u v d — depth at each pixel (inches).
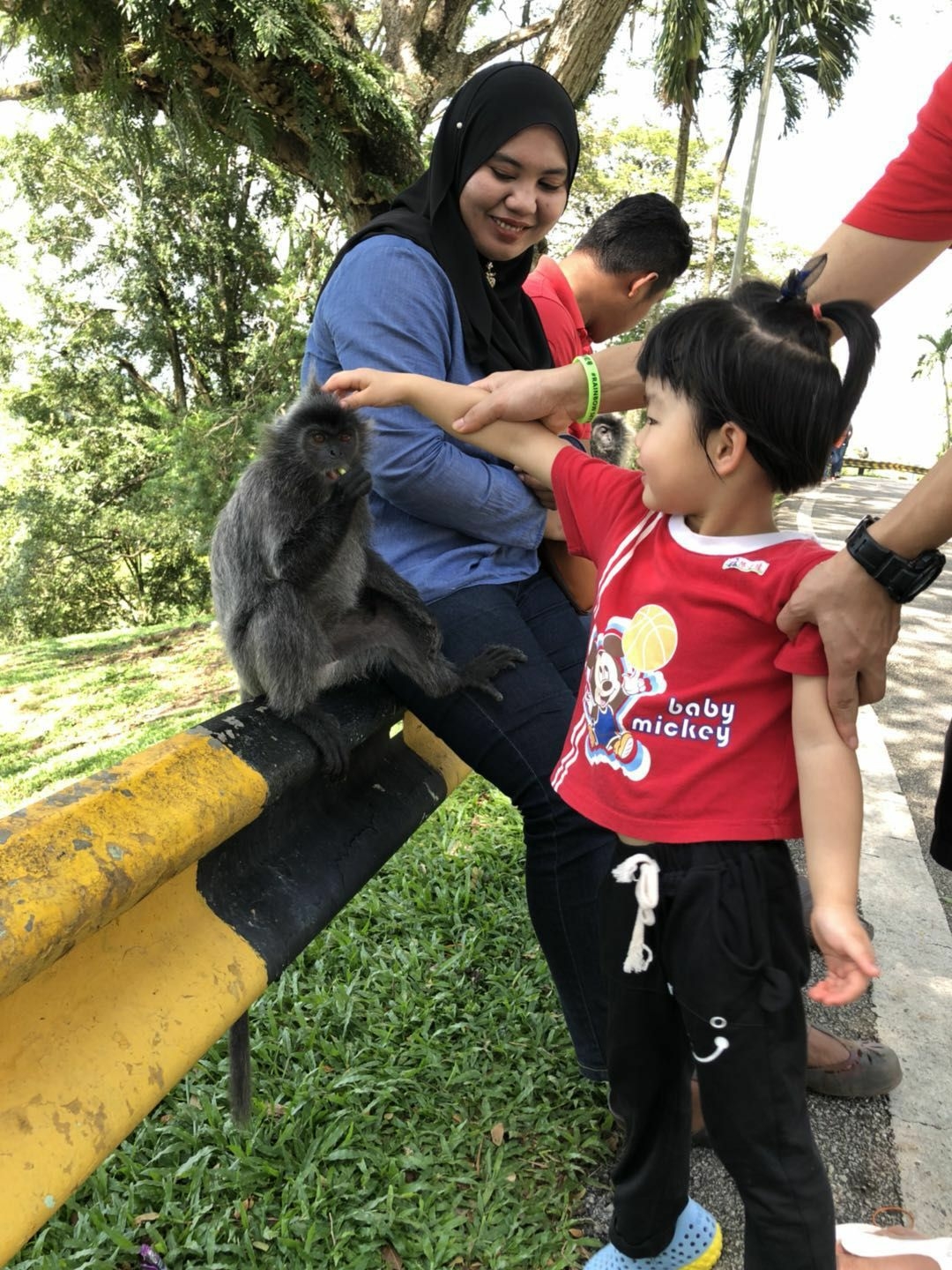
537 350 113.1
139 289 872.9
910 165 86.7
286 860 84.5
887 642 59.7
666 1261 72.1
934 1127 89.5
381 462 94.2
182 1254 78.1
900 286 94.0
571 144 101.0
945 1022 103.7
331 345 111.7
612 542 69.2
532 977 114.0
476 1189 84.4
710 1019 60.6
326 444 110.0
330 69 271.7
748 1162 61.2
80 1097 57.3
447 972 113.6
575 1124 90.8
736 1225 80.0
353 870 91.5
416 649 96.1
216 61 264.4
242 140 298.0
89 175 829.8
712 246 1063.0
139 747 310.0
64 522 824.3
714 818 60.9
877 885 131.7
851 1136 88.4
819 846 57.4
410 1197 83.9
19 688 494.3
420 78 370.9
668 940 62.4
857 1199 81.4
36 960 51.8
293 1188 83.4
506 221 98.8
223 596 117.9
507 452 83.6
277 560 103.8
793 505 584.7
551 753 92.0
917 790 171.5
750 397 56.9
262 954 74.8
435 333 94.7
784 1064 60.4
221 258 875.4
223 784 71.2
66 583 882.1
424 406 85.8
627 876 63.1
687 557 62.3
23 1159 53.2
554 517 107.5
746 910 60.3
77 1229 79.5
